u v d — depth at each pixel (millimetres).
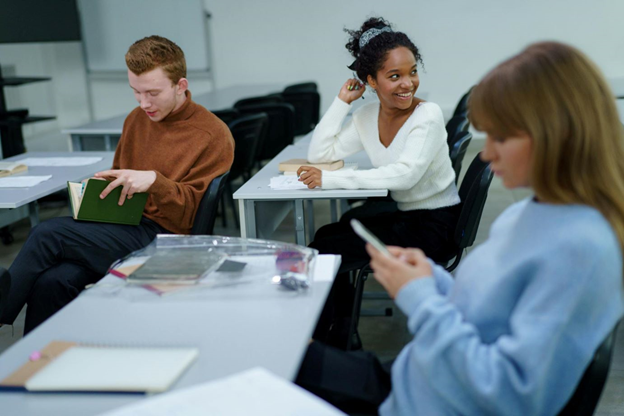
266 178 2555
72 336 1173
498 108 984
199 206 2248
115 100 7789
